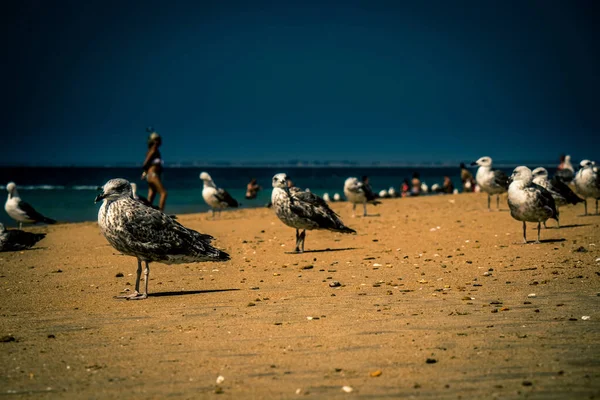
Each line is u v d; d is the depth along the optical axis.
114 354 7.55
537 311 9.12
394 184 99.44
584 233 17.59
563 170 40.78
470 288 11.12
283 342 7.87
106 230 10.87
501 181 25.55
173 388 6.33
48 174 133.50
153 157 26.97
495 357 6.96
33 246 18.92
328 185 90.06
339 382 6.35
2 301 11.03
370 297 10.59
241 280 12.70
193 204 44.28
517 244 16.23
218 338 8.16
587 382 6.09
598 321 8.43
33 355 7.57
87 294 11.57
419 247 16.50
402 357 7.09
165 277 13.31
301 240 16.59
